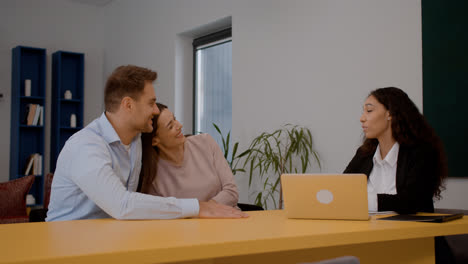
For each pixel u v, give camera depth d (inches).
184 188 97.0
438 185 93.3
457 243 84.7
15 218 189.0
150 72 80.0
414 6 135.9
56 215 76.7
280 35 179.3
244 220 64.2
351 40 153.7
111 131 77.7
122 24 285.9
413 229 58.7
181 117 237.3
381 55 144.5
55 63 283.4
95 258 36.7
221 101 224.8
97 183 65.5
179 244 41.3
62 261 35.3
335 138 157.9
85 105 300.2
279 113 179.2
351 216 65.4
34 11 283.7
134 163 83.7
